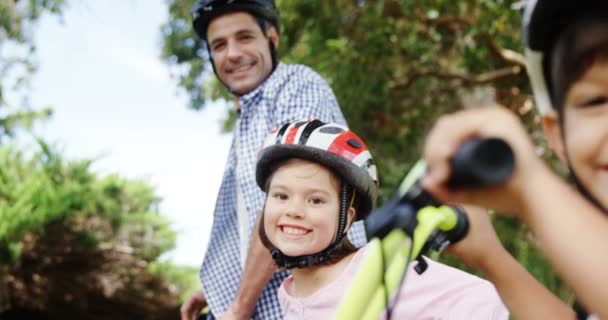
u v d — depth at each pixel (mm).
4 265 12367
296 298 2432
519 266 1483
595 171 950
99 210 13391
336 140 2404
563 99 974
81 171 13648
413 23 9055
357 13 8977
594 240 821
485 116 877
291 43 9312
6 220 12336
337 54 8742
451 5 8844
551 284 6055
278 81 3053
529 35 1014
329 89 3154
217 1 3203
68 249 13062
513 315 1499
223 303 3078
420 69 9180
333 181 2406
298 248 2379
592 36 937
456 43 9266
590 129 946
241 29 3174
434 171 884
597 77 938
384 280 1188
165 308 13914
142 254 13672
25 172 13336
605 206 940
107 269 13375
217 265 3088
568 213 834
